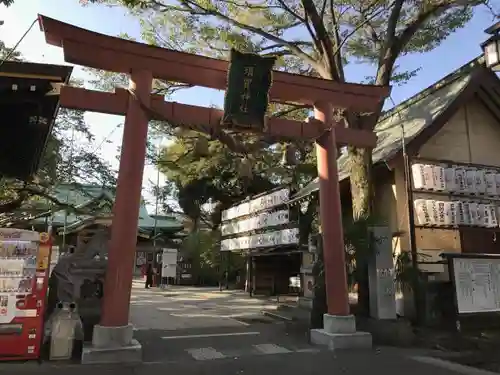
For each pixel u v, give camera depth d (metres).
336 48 12.41
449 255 10.01
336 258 8.83
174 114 8.30
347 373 6.65
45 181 15.53
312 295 11.51
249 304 16.23
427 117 13.05
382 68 11.88
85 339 7.86
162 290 23.98
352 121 11.52
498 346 9.09
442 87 13.94
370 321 9.48
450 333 9.54
